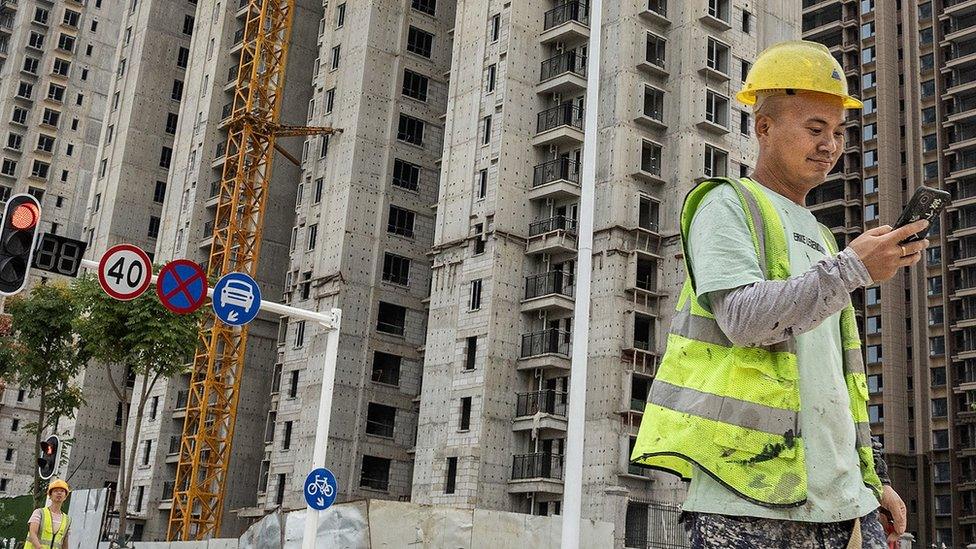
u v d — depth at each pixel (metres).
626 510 32.56
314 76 67.25
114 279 17.20
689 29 53.94
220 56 73.62
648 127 52.84
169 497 65.06
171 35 80.44
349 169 60.78
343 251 59.03
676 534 33.22
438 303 54.16
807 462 2.96
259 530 26.97
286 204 69.62
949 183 86.19
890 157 89.62
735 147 53.78
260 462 64.44
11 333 48.12
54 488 14.14
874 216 88.62
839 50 94.56
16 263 14.78
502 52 55.62
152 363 42.56
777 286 2.82
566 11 56.16
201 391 63.53
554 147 54.09
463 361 51.34
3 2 106.62
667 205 51.81
